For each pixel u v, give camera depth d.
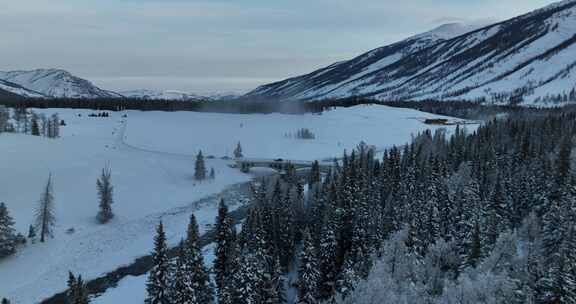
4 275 71.00
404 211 76.44
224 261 63.75
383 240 66.81
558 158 91.06
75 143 156.12
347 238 71.81
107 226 95.12
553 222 62.69
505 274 47.97
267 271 56.59
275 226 71.88
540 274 52.22
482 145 128.88
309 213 85.44
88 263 78.56
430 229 68.62
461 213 74.50
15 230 79.19
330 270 63.50
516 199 83.62
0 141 134.88
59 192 106.81
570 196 68.12
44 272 73.81
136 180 128.50
